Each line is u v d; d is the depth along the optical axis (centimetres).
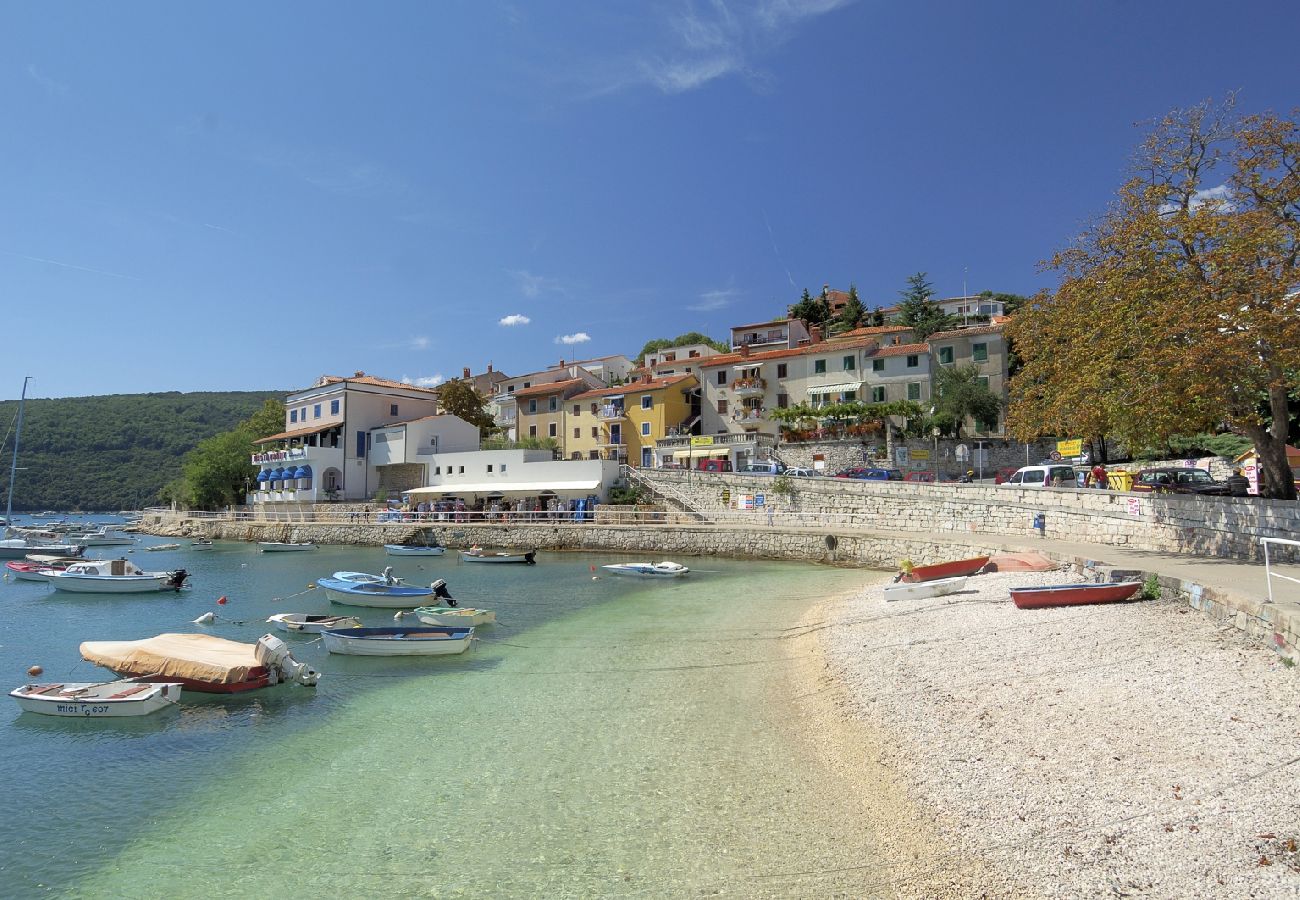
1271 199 2131
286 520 6662
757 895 780
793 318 8469
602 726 1365
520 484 6003
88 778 1205
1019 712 1191
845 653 1769
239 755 1290
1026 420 2761
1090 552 2522
